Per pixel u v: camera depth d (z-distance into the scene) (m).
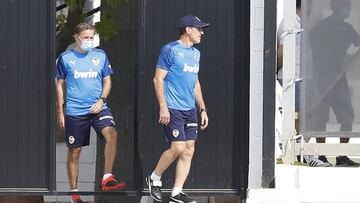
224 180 37.19
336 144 36.44
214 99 37.00
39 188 37.22
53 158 37.06
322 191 35.78
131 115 41.72
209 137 37.09
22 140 37.09
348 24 36.34
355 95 36.50
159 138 37.09
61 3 43.31
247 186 36.88
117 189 37.09
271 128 36.38
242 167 37.00
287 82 36.41
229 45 36.88
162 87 35.50
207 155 37.16
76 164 37.09
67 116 36.53
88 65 36.28
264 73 36.31
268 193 35.75
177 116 35.50
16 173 37.19
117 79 41.69
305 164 37.44
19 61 36.91
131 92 41.72
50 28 36.75
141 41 36.78
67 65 36.28
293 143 36.69
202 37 36.91
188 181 37.22
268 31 36.22
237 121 37.06
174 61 35.44
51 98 36.91
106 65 36.59
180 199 35.88
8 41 36.88
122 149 41.66
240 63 36.91
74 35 36.59
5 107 37.03
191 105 35.72
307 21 36.50
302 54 36.56
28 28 36.84
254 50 36.34
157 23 36.84
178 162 36.03
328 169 36.09
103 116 36.56
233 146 37.09
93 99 36.44
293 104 36.50
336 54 36.47
